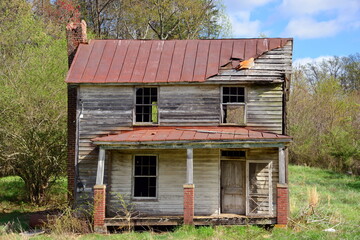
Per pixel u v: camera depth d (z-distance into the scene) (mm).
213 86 18172
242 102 18406
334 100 44062
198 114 18078
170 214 17844
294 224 15602
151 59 19234
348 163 35188
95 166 18047
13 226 17344
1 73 24891
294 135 39406
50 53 25484
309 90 47469
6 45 28469
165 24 44594
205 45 19797
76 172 18000
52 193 26000
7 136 22859
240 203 17969
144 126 18234
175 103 18234
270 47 18734
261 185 17781
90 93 18469
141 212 17891
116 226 16516
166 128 18094
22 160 22875
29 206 23594
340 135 36094
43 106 23375
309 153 39438
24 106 23031
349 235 14008
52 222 16922
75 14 39219
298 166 37844
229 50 19219
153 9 43219
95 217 15844
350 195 23406
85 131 18250
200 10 43688
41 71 24359
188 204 15656
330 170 36031
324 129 40062
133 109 18281
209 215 17641
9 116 22688
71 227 16000
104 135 18156
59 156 23281
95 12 44688
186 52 19469
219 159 17969
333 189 25875
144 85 18297
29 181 23734
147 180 18297
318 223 15969
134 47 20016
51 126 23172
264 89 17984
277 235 14266
